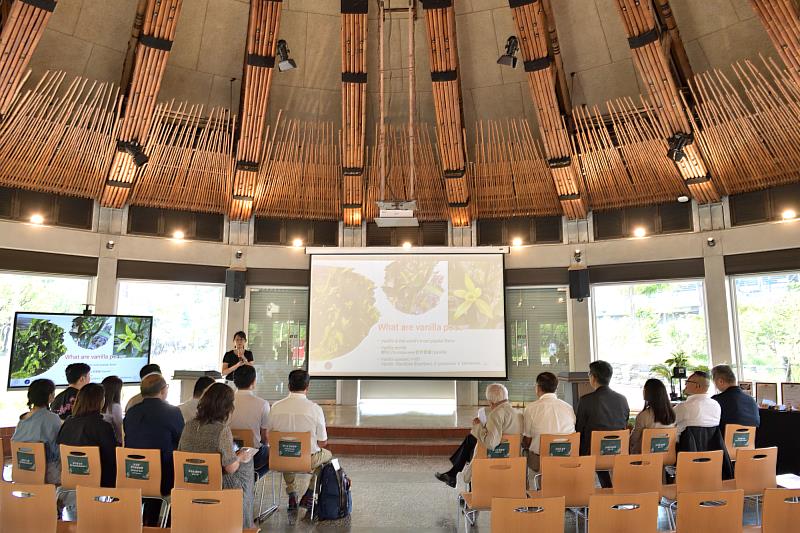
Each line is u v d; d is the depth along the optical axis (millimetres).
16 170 7871
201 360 9695
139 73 7727
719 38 8078
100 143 8180
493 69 9398
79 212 8703
